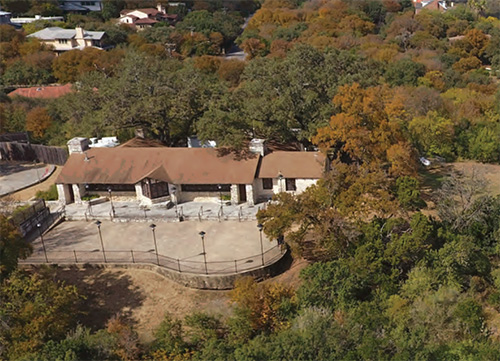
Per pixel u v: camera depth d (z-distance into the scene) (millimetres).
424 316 32562
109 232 47594
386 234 40469
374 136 48469
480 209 43031
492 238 42250
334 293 35312
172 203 51750
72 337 31156
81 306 38094
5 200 54969
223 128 52938
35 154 69812
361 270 36750
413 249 37344
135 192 53219
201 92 60656
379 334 31344
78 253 44062
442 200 46250
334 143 49562
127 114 57281
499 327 35688
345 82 56000
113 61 109062
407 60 94875
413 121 67312
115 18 161875
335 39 115125
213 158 52375
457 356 29062
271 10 152125
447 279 37594
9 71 113688
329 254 41312
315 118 55656
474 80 96125
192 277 39312
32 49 121750
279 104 54625
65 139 73000
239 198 51156
